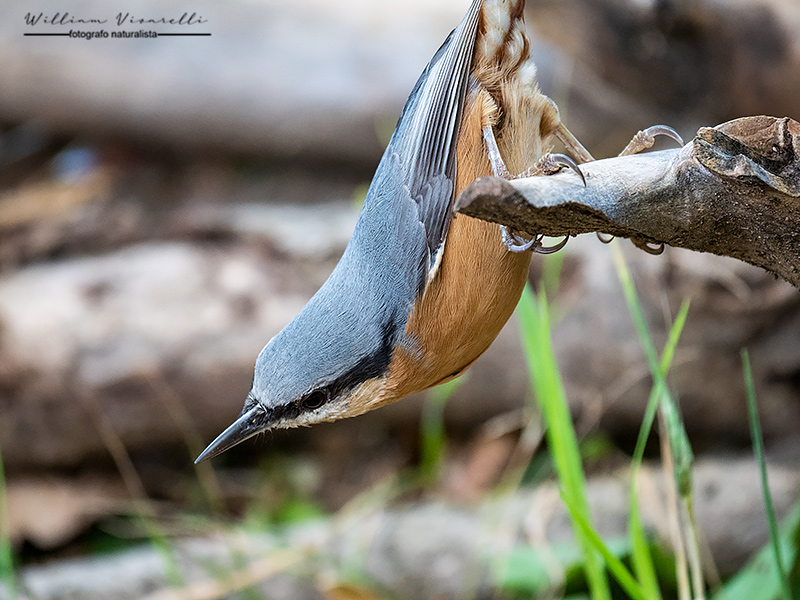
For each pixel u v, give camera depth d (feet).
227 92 45.91
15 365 34.14
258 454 37.17
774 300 31.94
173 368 34.53
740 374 32.96
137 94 46.32
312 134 46.09
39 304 35.55
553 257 33.06
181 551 31.73
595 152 41.24
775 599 23.03
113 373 34.32
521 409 35.01
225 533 32.09
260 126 46.29
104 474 35.60
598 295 33.45
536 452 35.19
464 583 30.09
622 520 30.37
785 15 29.84
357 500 34.06
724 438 34.17
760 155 15.17
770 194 14.97
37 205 44.60
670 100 33.50
